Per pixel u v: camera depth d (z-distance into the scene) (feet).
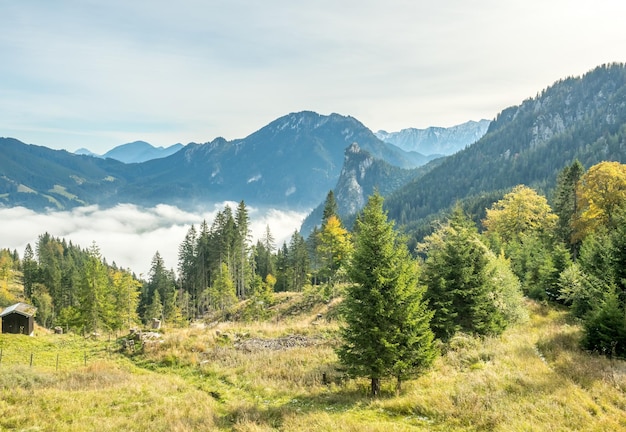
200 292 308.81
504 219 202.59
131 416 53.01
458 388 52.42
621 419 43.32
